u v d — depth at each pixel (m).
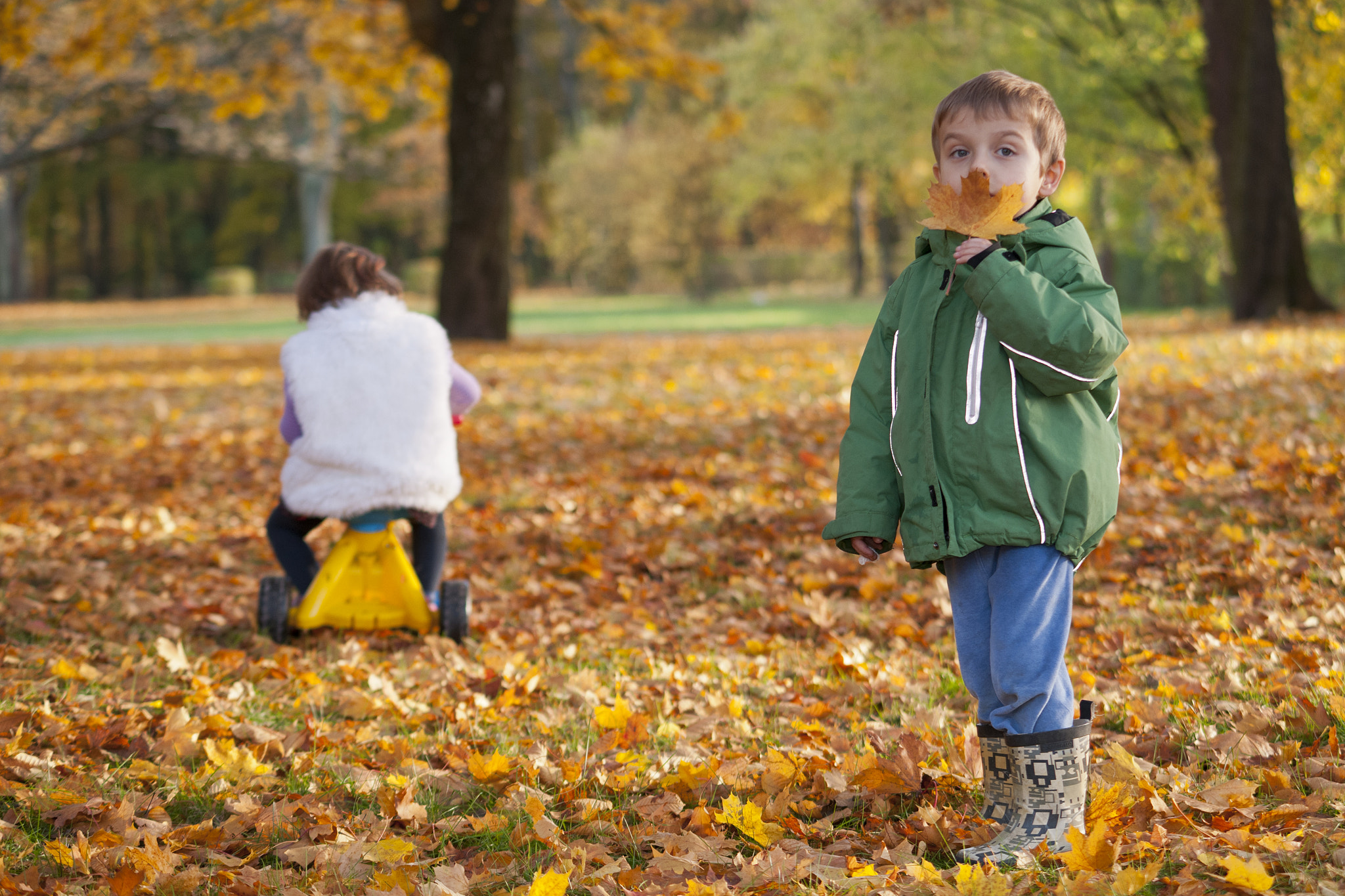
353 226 65.00
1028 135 2.52
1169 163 21.25
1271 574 4.50
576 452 8.34
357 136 51.28
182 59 19.28
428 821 2.89
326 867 2.59
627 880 2.49
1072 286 2.42
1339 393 7.89
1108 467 2.47
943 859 2.56
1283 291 15.66
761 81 34.75
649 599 5.14
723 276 48.03
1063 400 2.45
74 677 3.95
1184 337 13.30
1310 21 16.81
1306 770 2.75
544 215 57.31
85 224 63.44
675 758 3.21
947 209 2.41
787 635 4.56
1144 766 2.83
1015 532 2.42
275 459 8.65
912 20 24.61
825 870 2.46
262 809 2.93
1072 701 2.58
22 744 3.28
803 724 3.39
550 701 3.82
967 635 2.55
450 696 3.87
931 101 25.86
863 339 17.48
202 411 11.40
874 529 2.59
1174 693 3.41
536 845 2.72
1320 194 20.56
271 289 61.59
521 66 60.31
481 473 7.79
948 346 2.50
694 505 6.61
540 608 4.99
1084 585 4.79
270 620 4.52
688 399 10.57
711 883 2.46
